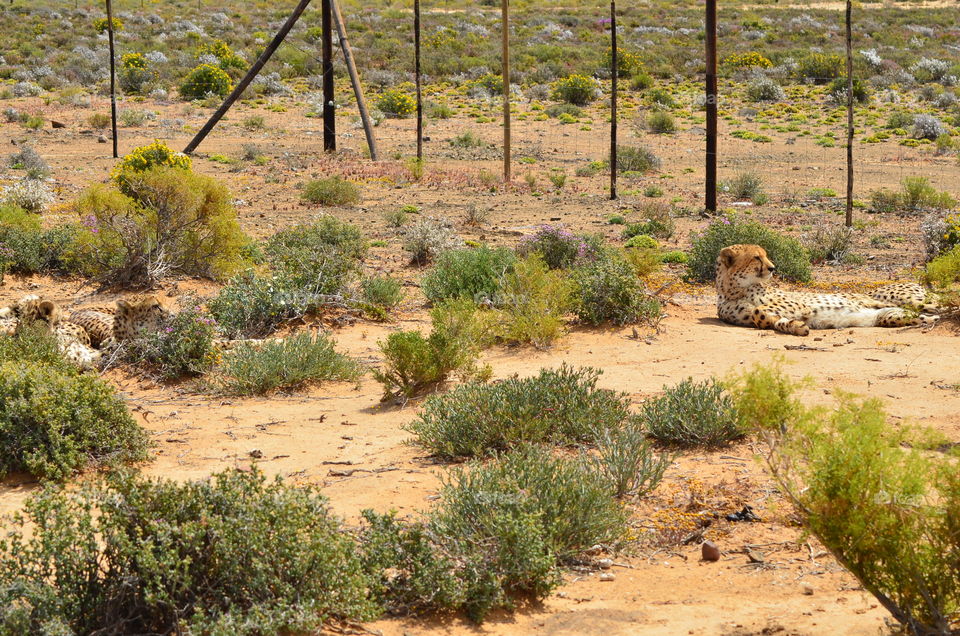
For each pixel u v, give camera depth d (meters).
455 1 134.12
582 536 7.68
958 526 5.67
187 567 5.95
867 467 5.65
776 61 88.62
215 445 10.84
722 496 8.73
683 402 10.40
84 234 21.34
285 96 71.44
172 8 112.81
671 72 83.06
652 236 29.09
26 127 54.25
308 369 13.87
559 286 17.02
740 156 50.75
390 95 64.75
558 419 10.49
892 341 14.71
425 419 10.50
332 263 19.03
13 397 10.08
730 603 6.78
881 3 138.12
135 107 63.94
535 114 65.31
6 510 8.75
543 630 6.46
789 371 12.81
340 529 7.61
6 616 5.63
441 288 19.42
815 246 26.16
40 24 95.06
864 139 55.19
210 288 21.14
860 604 6.60
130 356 14.76
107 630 5.95
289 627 6.06
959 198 37.53
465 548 7.04
